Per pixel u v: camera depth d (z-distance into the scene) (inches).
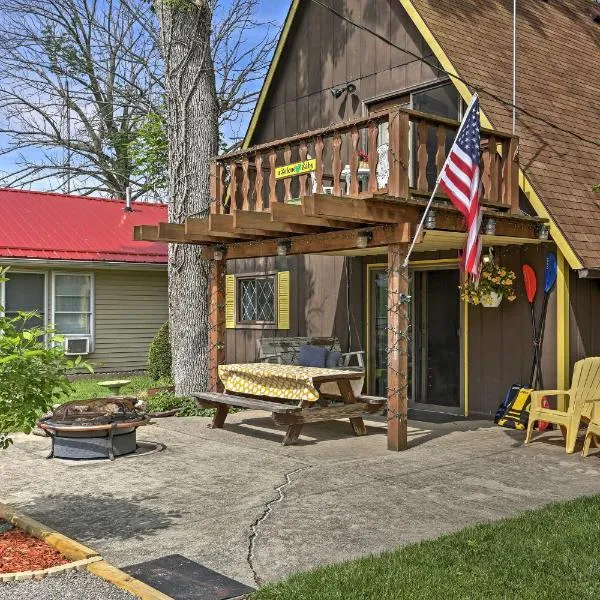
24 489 253.1
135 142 921.5
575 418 307.6
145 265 672.4
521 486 255.3
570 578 167.0
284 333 503.8
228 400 351.3
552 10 542.0
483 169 338.0
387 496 241.9
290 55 506.6
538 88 415.2
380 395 443.2
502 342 377.7
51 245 639.1
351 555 186.7
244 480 263.9
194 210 445.4
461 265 386.6
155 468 283.6
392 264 313.7
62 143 1075.3
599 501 230.5
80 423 300.0
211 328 410.6
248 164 375.9
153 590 160.4
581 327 357.4
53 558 182.2
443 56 382.9
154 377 582.6
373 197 290.7
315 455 306.0
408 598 156.0
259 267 526.9
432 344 421.4
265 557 185.6
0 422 197.8
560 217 337.7
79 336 654.5
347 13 466.3
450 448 318.3
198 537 201.0
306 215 280.8
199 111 449.7
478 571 171.2
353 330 455.2
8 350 189.5
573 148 386.9
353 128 311.0
